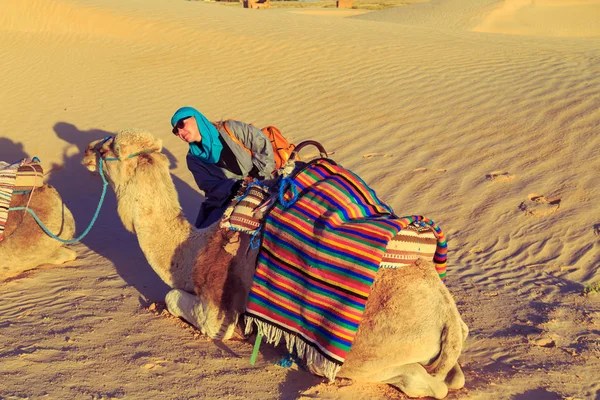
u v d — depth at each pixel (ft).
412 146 37.76
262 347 18.33
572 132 35.99
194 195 35.04
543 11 158.30
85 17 72.90
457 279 23.89
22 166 24.27
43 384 15.74
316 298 15.21
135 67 60.03
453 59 56.18
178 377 16.44
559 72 48.70
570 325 19.54
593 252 25.13
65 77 58.49
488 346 18.44
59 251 25.70
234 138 20.35
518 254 25.82
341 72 54.19
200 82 54.90
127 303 21.40
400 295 14.79
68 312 20.56
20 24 72.79
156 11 78.33
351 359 15.24
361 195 16.60
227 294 17.53
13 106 51.83
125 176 18.81
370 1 281.74
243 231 16.96
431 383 15.10
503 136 37.19
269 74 55.42
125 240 29.01
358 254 14.85
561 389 15.90
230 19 76.69
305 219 15.83
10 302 21.57
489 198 30.48
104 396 15.30
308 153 38.45
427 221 15.55
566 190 30.07
